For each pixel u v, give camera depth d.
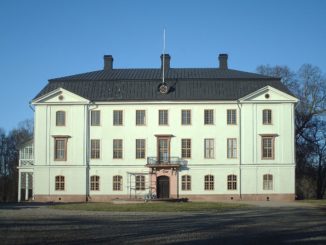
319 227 30.34
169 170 72.81
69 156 73.44
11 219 36.31
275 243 22.80
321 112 85.81
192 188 72.62
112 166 73.19
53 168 73.31
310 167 89.81
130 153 73.38
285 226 31.05
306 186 97.25
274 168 72.06
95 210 46.78
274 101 72.56
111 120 73.75
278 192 71.69
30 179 89.44
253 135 72.62
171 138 73.25
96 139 73.69
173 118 73.50
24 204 62.03
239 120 72.88
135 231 27.66
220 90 73.75
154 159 72.94
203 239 24.22
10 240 23.28
